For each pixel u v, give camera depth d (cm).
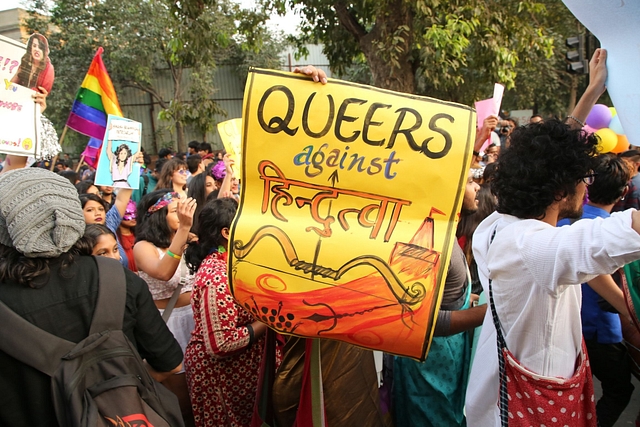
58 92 1672
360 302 143
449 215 142
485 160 524
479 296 230
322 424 175
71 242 140
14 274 133
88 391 130
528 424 144
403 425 218
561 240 129
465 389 212
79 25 1683
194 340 221
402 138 145
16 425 132
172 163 485
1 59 236
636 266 192
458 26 657
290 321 148
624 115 135
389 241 143
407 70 745
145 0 1733
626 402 249
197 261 228
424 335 140
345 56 862
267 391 199
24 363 129
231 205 220
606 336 239
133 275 156
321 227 146
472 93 854
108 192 480
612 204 258
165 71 2022
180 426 152
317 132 147
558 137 143
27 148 248
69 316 137
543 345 142
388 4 693
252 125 150
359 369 189
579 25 1286
